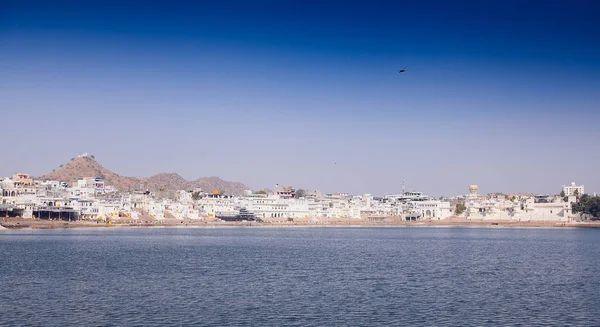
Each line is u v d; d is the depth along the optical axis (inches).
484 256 6220.5
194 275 4384.8
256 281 4067.4
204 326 2721.5
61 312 2984.7
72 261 5374.0
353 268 4916.3
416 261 5585.6
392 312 3014.3
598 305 3206.2
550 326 2743.6
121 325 2723.9
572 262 5541.3
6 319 2829.7
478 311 3043.8
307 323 2785.4
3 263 5128.0
